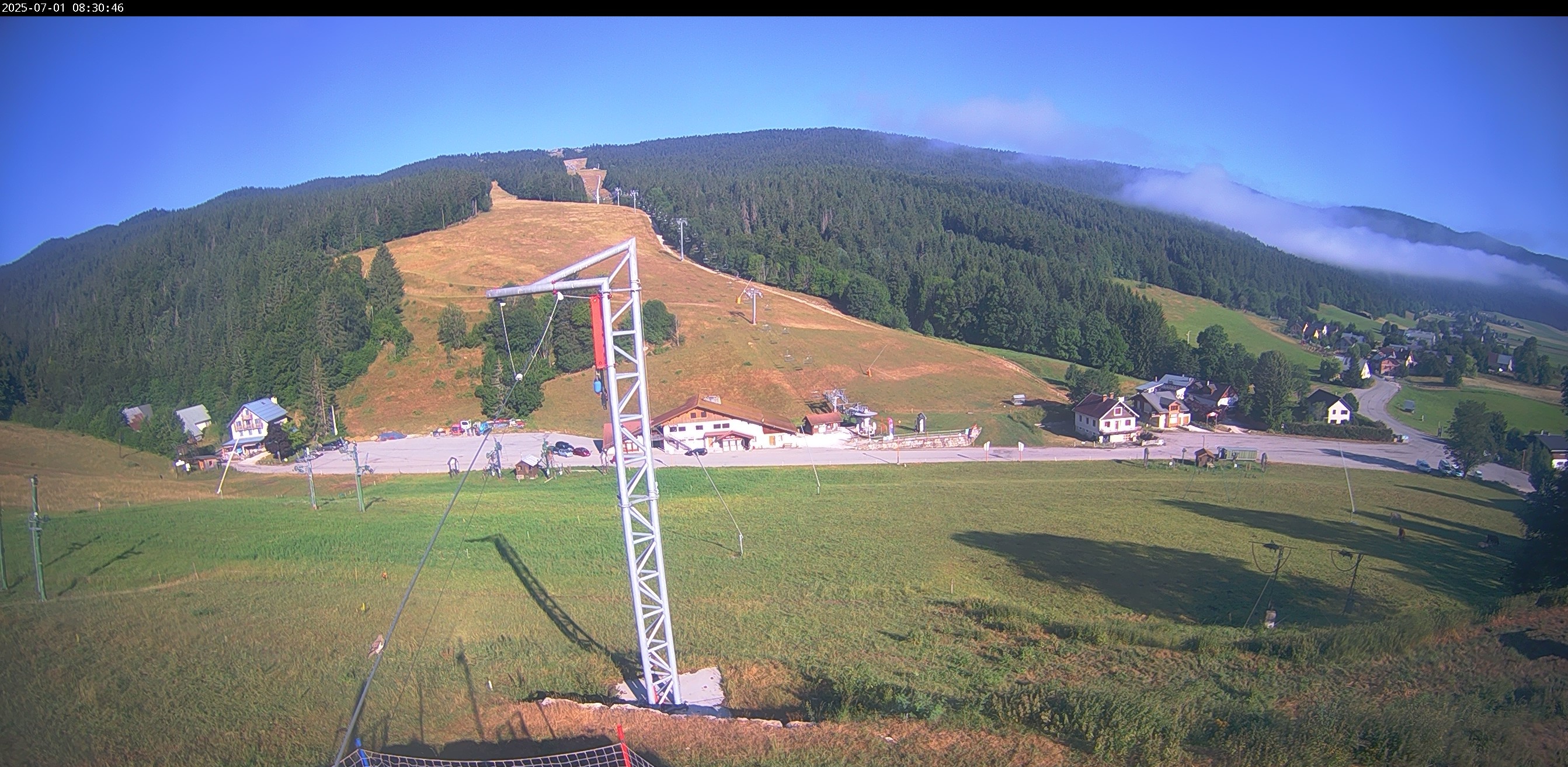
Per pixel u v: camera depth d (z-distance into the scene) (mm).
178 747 16031
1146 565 36031
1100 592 31594
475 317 92250
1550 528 31953
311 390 74875
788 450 69125
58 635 21891
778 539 38062
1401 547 42344
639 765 14625
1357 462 71500
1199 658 22328
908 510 46219
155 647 21234
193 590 26641
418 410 78562
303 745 16172
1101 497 52625
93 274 82312
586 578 30016
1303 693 18969
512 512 42156
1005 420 80188
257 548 32438
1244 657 22250
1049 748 15406
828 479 57406
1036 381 94625
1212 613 29391
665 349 90312
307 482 53875
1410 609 30062
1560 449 71062
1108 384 88250
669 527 39906
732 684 20281
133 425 65750
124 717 17234
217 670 19922
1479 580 35875
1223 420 89938
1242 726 15945
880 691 19109
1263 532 44125
